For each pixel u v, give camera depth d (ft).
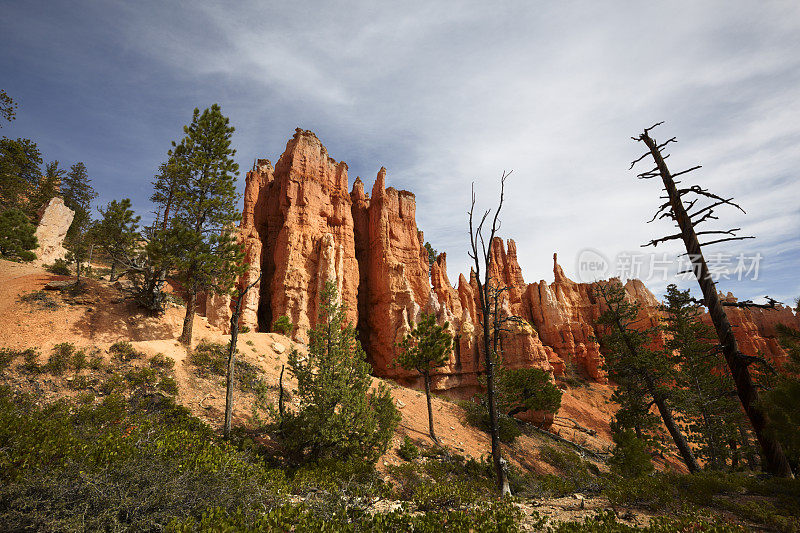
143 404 54.49
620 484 33.99
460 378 155.02
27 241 123.95
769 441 30.27
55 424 31.86
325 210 169.37
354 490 35.91
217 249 92.07
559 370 193.57
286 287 140.87
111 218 87.51
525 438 108.68
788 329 24.29
